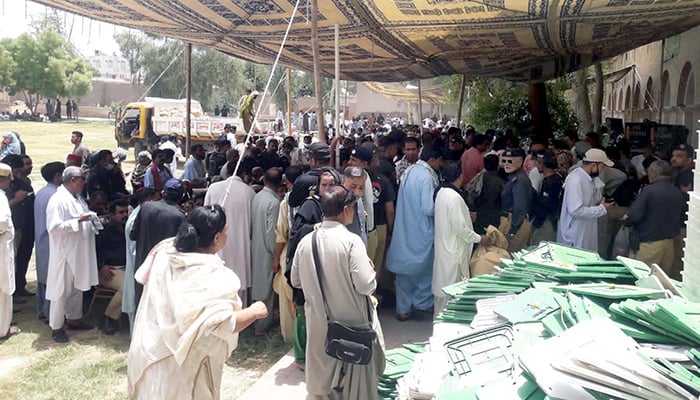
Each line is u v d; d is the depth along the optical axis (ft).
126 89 195.83
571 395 7.72
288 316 18.11
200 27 27.73
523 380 8.94
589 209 18.28
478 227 21.42
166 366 9.36
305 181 16.43
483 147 29.07
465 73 45.37
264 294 19.13
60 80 161.17
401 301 19.77
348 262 11.37
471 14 24.45
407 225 19.11
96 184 26.50
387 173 23.32
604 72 74.69
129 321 20.18
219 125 68.90
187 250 9.93
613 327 8.95
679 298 9.68
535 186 24.54
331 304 11.50
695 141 37.63
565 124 61.46
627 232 19.85
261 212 18.92
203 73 129.59
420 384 10.04
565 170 25.05
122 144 76.43
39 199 20.58
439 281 18.22
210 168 37.96
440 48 33.17
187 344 9.12
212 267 9.78
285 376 15.89
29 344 19.07
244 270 19.17
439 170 20.31
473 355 10.50
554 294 11.82
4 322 19.42
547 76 43.73
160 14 24.84
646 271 12.10
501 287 13.14
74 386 16.05
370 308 11.78
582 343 8.59
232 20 26.30
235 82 132.36
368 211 18.48
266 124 87.35
